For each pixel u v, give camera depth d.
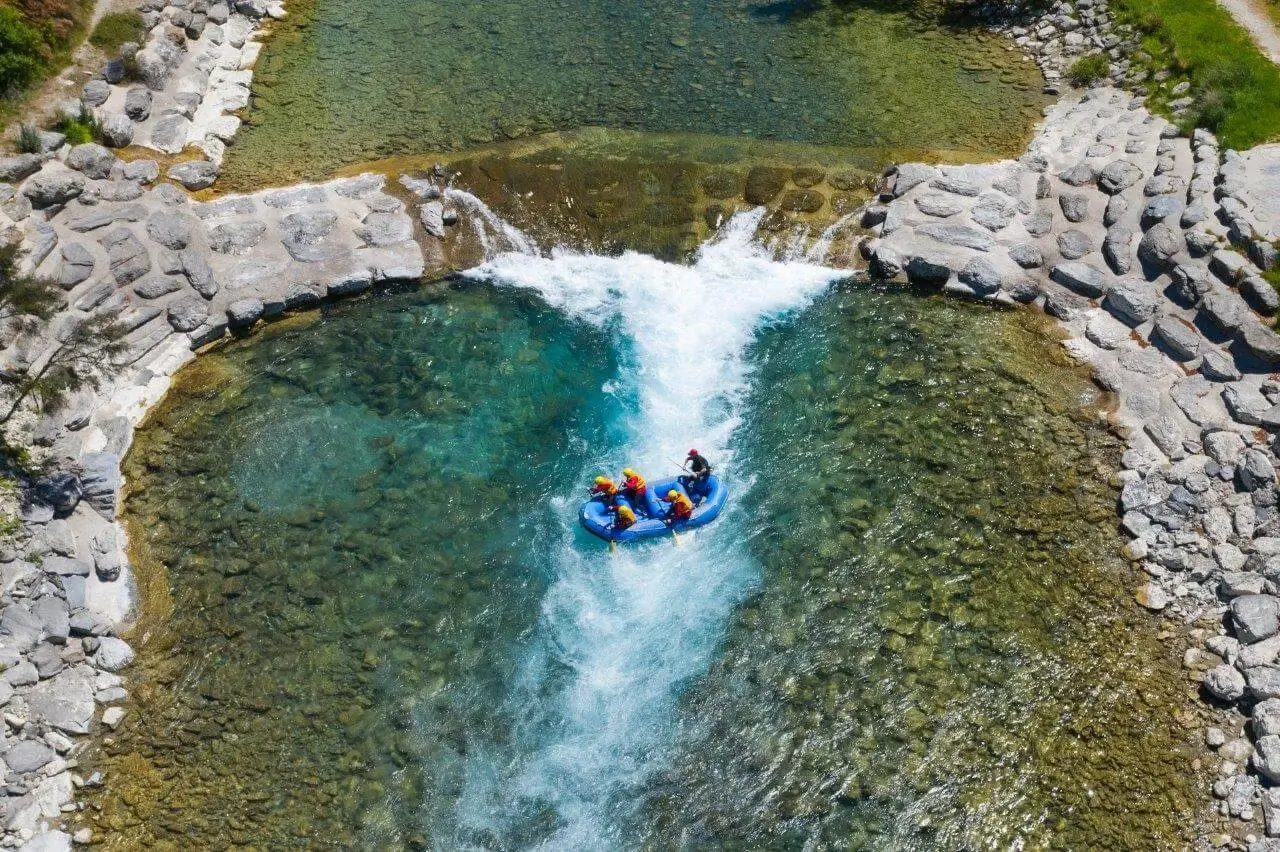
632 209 28.30
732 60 33.88
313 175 29.17
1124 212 26.33
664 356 25.39
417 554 21.38
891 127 30.69
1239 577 19.94
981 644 19.67
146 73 30.47
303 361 25.14
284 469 22.83
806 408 24.00
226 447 23.25
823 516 21.88
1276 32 30.73
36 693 18.97
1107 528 21.45
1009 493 22.06
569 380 24.86
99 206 26.47
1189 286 24.28
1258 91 28.19
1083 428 23.20
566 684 19.53
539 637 20.20
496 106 31.86
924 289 26.41
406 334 25.84
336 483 22.59
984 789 17.77
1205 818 17.27
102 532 21.30
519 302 26.69
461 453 23.23
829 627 20.09
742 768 18.28
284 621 20.23
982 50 34.06
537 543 21.67
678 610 20.59
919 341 25.30
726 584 20.95
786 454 23.11
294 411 24.02
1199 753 18.05
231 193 28.42
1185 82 29.27
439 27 35.66
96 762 18.36
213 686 19.33
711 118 31.14
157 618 20.27
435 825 17.69
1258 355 22.95
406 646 19.95
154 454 23.06
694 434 23.66
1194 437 22.47
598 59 34.00
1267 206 25.03
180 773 18.22
